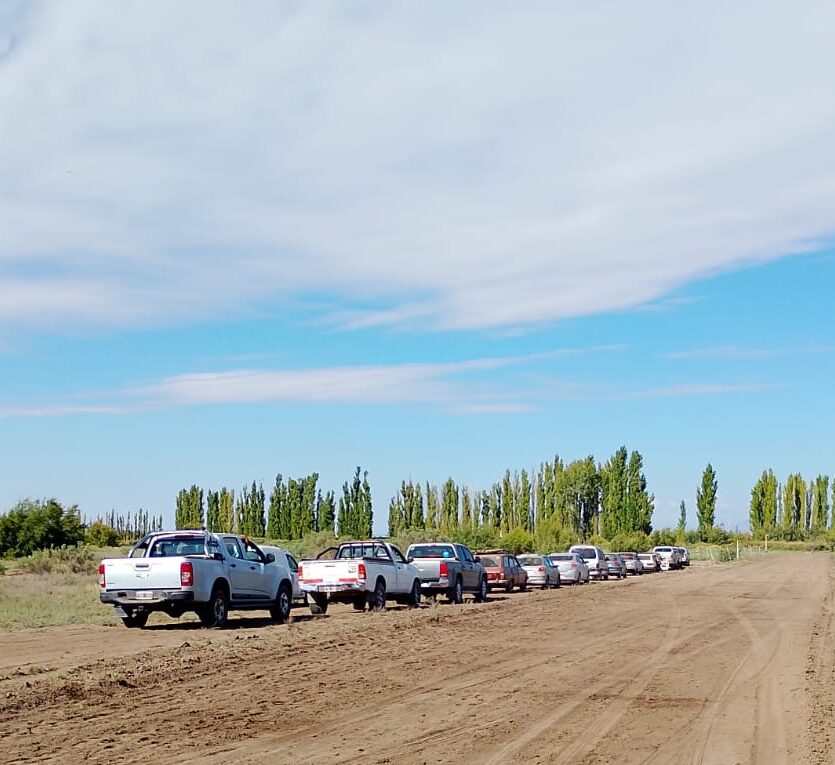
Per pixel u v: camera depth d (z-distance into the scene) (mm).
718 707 12719
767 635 22078
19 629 21641
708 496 134125
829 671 16328
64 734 10359
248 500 111688
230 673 14781
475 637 20688
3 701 12070
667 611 28719
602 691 13805
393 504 110812
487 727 11102
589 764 9438
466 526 95438
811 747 10391
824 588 42781
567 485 106812
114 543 86500
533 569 44656
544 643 19719
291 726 10945
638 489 104375
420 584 30969
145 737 10273
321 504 104562
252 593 23375
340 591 26547
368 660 16578
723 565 80312
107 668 15008
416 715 11734
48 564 50938
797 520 146125
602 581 52844
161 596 21000
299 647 18078
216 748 9812
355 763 9297
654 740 10609
